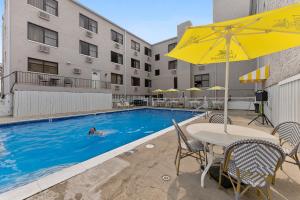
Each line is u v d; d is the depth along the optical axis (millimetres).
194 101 18047
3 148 5453
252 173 1815
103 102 15094
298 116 4160
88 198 2076
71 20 14906
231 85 17453
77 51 15367
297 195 2195
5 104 9922
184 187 2365
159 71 24812
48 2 13266
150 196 2145
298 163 2604
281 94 5547
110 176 2639
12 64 11086
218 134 2605
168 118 12359
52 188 2273
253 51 3082
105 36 18484
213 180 2570
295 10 1893
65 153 5117
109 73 18844
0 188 3094
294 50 4527
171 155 3564
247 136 2486
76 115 10938
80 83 15547
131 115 13695
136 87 22859
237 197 1867
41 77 12414
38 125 8570
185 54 3178
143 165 3059
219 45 3266
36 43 12281
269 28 2312
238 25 2383
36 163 4328
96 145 5941
